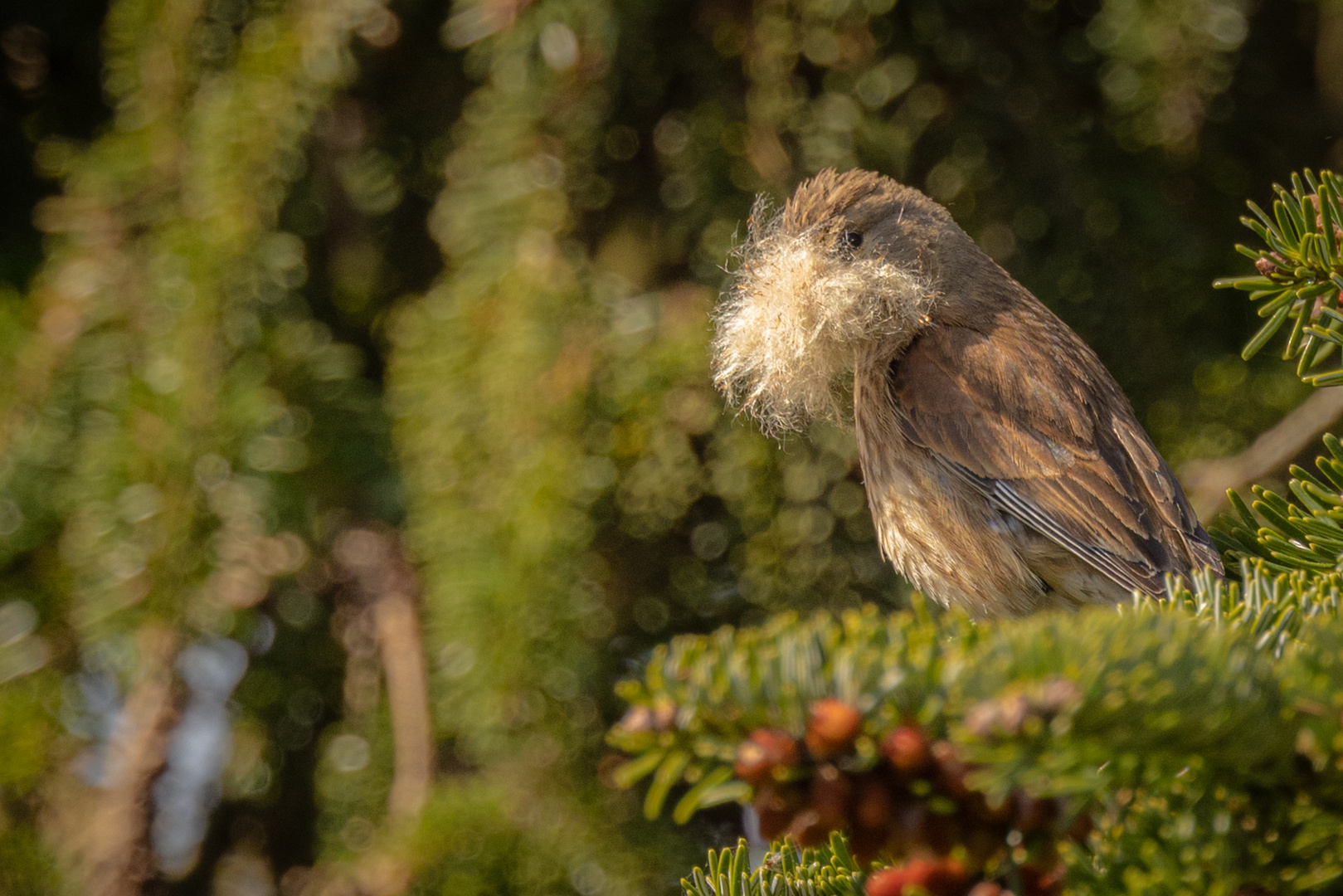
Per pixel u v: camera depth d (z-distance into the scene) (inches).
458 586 280.4
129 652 278.2
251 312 287.1
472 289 294.4
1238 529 242.2
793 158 312.3
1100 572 285.1
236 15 293.7
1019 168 326.0
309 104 291.4
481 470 287.0
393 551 303.3
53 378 287.0
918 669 122.0
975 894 130.0
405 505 294.0
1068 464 290.5
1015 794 122.0
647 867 284.7
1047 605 296.7
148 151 292.5
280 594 305.4
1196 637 124.8
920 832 122.3
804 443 303.6
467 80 333.7
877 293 286.8
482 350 290.0
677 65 312.7
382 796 300.4
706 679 122.0
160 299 284.4
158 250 286.0
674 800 294.5
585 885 282.4
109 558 277.9
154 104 292.5
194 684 281.9
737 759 120.7
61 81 335.0
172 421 279.6
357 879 279.3
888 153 317.1
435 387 290.8
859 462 310.0
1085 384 302.0
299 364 293.1
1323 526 201.6
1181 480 329.4
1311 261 211.6
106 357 288.5
